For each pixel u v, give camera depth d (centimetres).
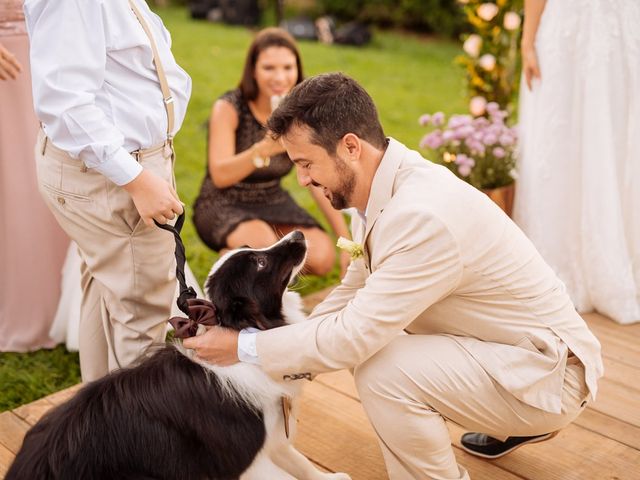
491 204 204
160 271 250
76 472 195
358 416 283
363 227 221
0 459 264
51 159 235
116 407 201
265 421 211
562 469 249
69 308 351
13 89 325
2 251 348
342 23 1215
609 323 353
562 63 349
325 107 192
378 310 196
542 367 204
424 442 212
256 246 363
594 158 347
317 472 241
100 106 224
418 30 1186
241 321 209
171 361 209
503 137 395
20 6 318
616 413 280
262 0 1231
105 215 235
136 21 227
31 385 323
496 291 204
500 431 219
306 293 398
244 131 374
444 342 213
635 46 335
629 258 356
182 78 246
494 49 457
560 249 370
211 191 380
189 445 202
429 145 412
